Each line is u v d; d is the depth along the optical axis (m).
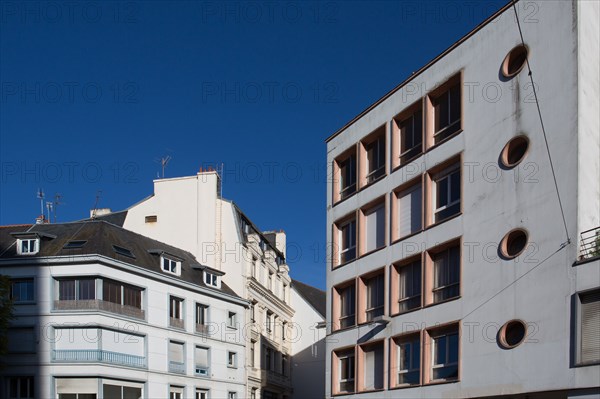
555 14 20.17
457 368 21.92
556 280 18.73
